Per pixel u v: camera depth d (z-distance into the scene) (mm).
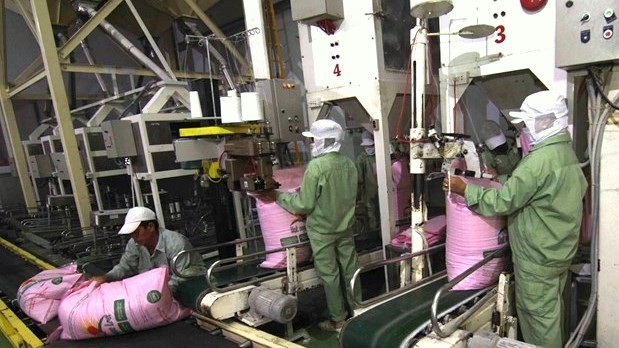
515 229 1659
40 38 3594
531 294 1637
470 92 4102
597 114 1608
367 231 3523
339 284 2439
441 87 2260
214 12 6371
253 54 2969
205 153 2729
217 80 3010
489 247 1742
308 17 2502
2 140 6539
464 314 1524
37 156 5395
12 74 6426
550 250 1562
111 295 2021
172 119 3520
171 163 3539
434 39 2736
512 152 3141
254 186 2279
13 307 2656
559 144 1546
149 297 2012
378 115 2543
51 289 2330
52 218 5008
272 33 3359
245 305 2219
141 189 3785
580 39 1563
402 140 2521
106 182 4547
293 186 2695
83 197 3941
